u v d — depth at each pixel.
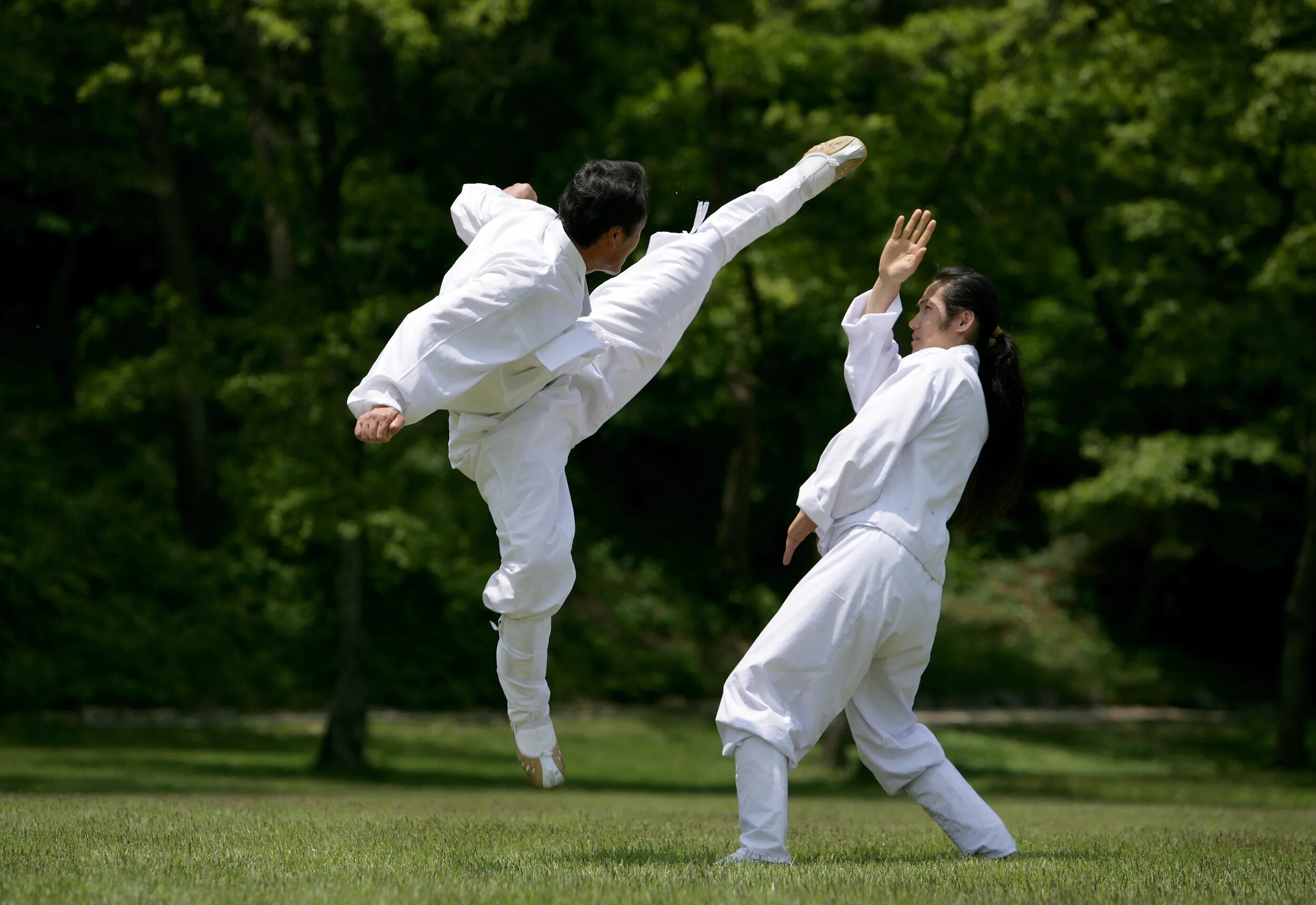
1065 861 7.86
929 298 8.93
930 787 8.49
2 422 43.06
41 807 12.13
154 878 6.18
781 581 54.16
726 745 7.94
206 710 37.34
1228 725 45.38
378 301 26.89
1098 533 48.75
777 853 7.67
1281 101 28.03
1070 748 40.44
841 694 8.00
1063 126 31.19
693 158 31.56
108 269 50.75
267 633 40.44
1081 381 47.47
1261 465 41.62
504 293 7.39
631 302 8.27
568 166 31.91
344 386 27.41
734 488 47.44
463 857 7.61
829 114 31.05
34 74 27.97
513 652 7.86
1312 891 6.37
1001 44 29.34
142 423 46.06
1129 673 50.84
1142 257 36.69
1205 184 32.25
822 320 43.62
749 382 40.38
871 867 7.21
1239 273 34.66
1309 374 31.97
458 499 30.00
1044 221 34.69
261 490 26.89
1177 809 20.00
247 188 31.59
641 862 7.62
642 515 55.09
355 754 28.88
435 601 43.81
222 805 13.47
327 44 27.58
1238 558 50.00
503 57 29.23
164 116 35.75
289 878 6.26
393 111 29.70
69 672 36.19
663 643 47.28
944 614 52.66
